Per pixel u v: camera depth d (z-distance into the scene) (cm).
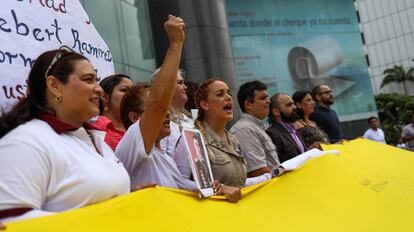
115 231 188
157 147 273
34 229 168
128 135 250
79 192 189
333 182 330
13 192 172
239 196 261
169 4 1507
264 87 423
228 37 1572
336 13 2658
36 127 191
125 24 1205
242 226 242
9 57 266
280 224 264
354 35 2664
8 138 183
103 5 1101
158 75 242
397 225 310
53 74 204
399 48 5606
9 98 261
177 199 226
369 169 375
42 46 287
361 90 2602
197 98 346
